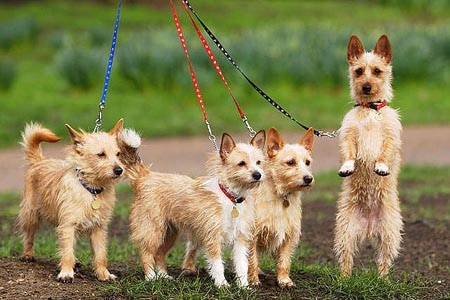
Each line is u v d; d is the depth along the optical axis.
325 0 57.06
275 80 32.41
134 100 31.02
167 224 9.81
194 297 8.89
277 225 9.59
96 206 9.62
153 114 29.19
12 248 12.35
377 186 10.06
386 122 10.05
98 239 9.86
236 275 9.34
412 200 17.27
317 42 33.94
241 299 8.91
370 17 50.50
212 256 9.25
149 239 9.70
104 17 50.19
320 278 9.94
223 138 9.27
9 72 32.12
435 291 10.02
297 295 9.33
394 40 34.06
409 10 52.50
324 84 32.44
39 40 44.62
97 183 9.63
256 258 9.68
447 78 33.69
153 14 51.06
